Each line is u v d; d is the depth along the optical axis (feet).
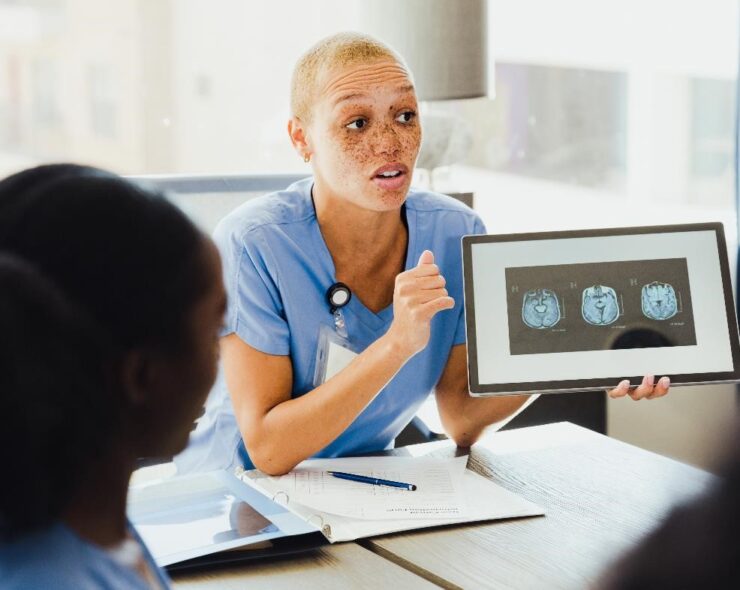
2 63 8.43
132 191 1.47
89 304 1.40
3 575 1.34
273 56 8.97
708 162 11.21
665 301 3.81
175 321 1.49
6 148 8.57
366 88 3.93
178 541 3.07
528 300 3.81
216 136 8.97
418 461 3.94
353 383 3.81
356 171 3.98
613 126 10.87
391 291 4.41
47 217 1.40
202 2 8.68
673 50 10.94
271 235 4.20
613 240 3.87
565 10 10.37
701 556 3.03
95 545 1.45
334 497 3.51
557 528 3.27
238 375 4.11
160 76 8.75
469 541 3.18
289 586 2.85
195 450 4.76
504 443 4.23
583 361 3.76
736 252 9.61
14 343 1.31
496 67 10.12
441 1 6.87
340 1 9.07
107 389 1.42
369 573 2.94
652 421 6.86
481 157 10.25
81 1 8.46
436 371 4.49
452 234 4.54
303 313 4.22
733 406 6.62
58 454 1.36
